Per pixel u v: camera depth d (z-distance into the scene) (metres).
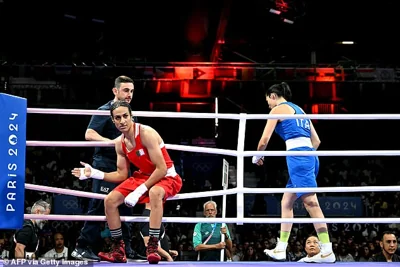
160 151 4.09
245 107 16.78
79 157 15.73
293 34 18.73
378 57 19.12
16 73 15.45
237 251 10.80
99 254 4.16
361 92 16.27
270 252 4.64
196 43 19.19
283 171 16.05
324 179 15.95
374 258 6.52
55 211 12.77
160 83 16.38
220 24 16.67
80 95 16.31
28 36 17.95
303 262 4.46
